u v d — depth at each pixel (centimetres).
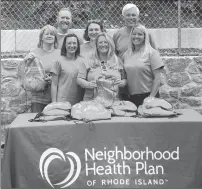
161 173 373
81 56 436
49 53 455
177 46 564
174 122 374
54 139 374
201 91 523
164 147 374
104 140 374
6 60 523
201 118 387
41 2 633
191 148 375
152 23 620
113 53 419
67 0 635
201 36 563
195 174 374
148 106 396
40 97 448
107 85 408
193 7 632
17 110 528
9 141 375
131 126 374
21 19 625
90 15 630
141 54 416
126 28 453
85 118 379
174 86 524
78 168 373
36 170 373
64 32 479
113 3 635
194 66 521
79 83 414
